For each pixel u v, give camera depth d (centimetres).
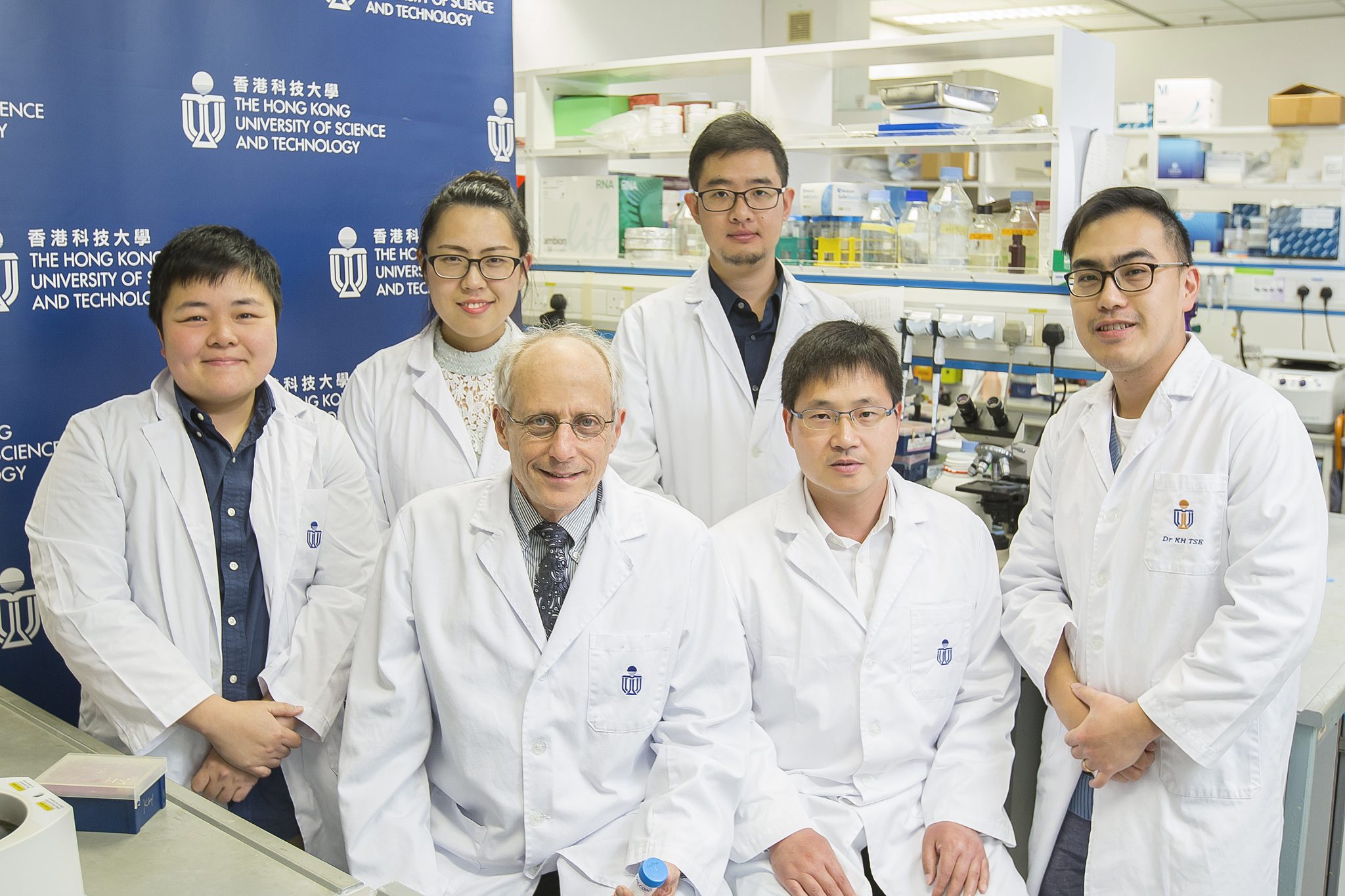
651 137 399
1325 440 395
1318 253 463
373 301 250
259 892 116
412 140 252
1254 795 152
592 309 414
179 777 165
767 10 798
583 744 152
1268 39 984
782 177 206
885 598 167
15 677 206
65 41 201
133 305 214
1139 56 1052
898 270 326
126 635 159
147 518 166
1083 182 311
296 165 234
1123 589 159
